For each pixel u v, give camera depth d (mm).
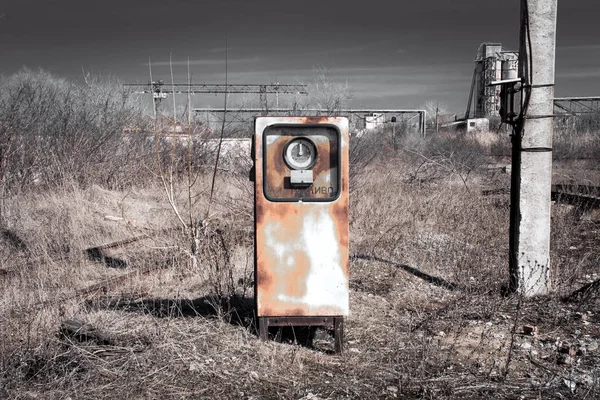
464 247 9148
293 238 5152
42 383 4398
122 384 4445
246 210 11641
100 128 15266
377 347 5469
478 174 23297
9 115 12961
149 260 8297
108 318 5648
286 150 5090
